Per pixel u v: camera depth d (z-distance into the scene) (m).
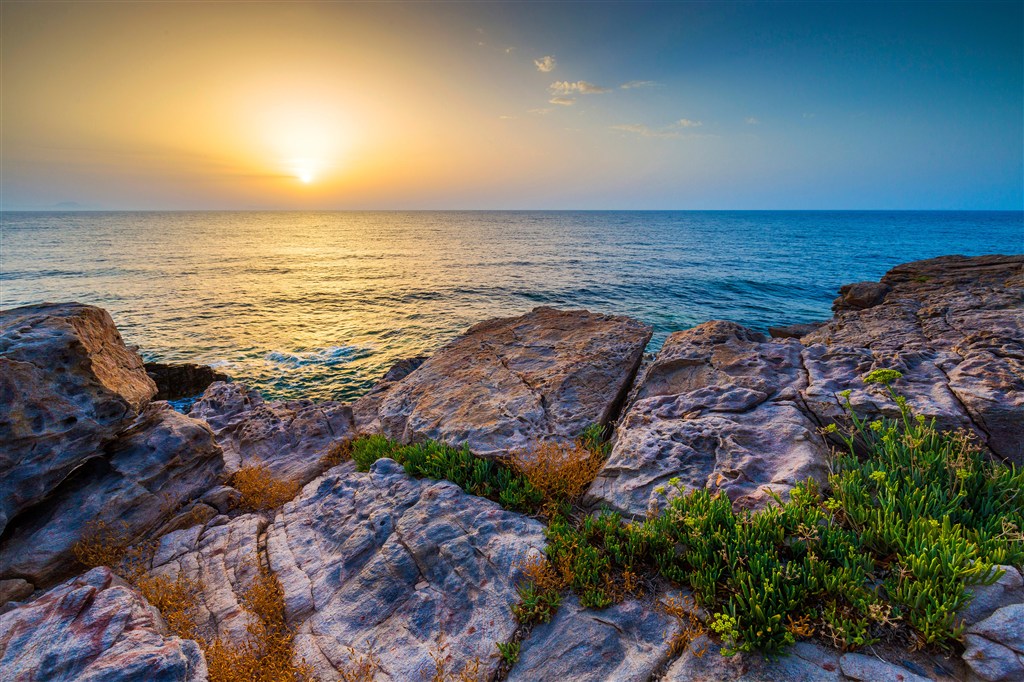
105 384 8.62
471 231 177.12
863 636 4.08
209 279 59.59
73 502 7.93
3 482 7.10
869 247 101.38
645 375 10.06
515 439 8.77
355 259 84.56
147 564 7.39
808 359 8.86
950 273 22.80
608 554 5.72
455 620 5.39
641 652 4.51
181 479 9.27
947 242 115.81
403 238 143.00
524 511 7.20
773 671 4.00
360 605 5.91
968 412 6.53
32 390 7.56
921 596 4.11
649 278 59.28
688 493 6.34
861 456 6.56
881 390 7.34
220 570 7.00
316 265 75.44
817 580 4.51
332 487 8.95
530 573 5.53
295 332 35.00
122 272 63.91
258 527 8.06
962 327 9.91
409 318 39.78
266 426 12.80
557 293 50.41
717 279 58.00
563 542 5.81
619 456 7.45
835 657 4.04
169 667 4.63
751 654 4.19
